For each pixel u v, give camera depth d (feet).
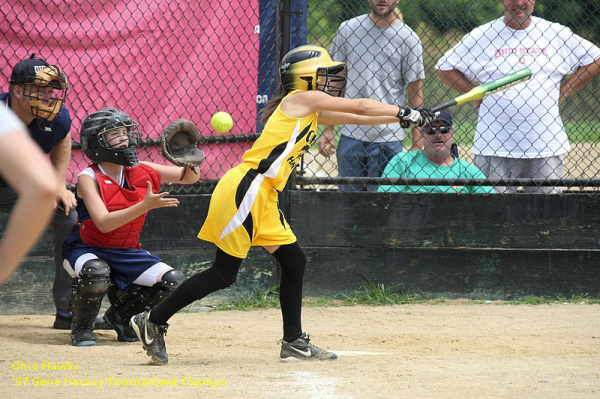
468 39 71.92
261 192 42.60
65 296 56.75
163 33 66.08
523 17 70.08
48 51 62.03
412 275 68.90
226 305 67.77
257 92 71.61
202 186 68.64
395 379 37.78
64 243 52.60
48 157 59.72
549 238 67.72
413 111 44.83
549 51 70.59
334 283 68.74
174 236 66.64
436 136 68.80
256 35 70.79
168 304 42.57
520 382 36.99
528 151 70.13
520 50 70.33
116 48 64.28
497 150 70.64
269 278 69.62
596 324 58.70
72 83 62.90
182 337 54.39
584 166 121.29
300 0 70.18
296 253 44.16
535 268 68.28
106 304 65.92
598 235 67.67
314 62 43.34
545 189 72.02
